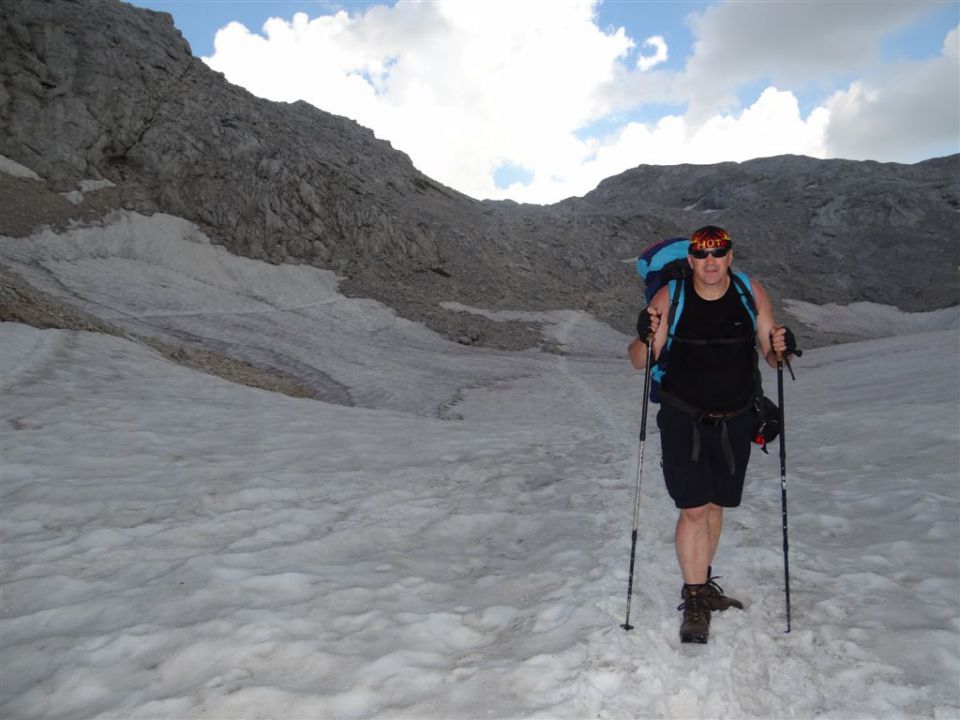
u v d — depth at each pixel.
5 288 18.53
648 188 121.94
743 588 4.38
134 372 15.09
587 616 4.06
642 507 6.57
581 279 63.06
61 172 49.62
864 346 41.78
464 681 3.45
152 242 47.75
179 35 63.91
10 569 5.08
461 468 8.48
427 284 53.78
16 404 10.73
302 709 3.22
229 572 4.81
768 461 8.32
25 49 52.50
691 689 3.29
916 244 82.56
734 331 3.72
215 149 55.75
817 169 106.12
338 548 5.66
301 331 41.25
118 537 5.71
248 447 9.35
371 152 71.12
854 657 3.50
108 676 3.54
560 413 25.48
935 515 5.48
